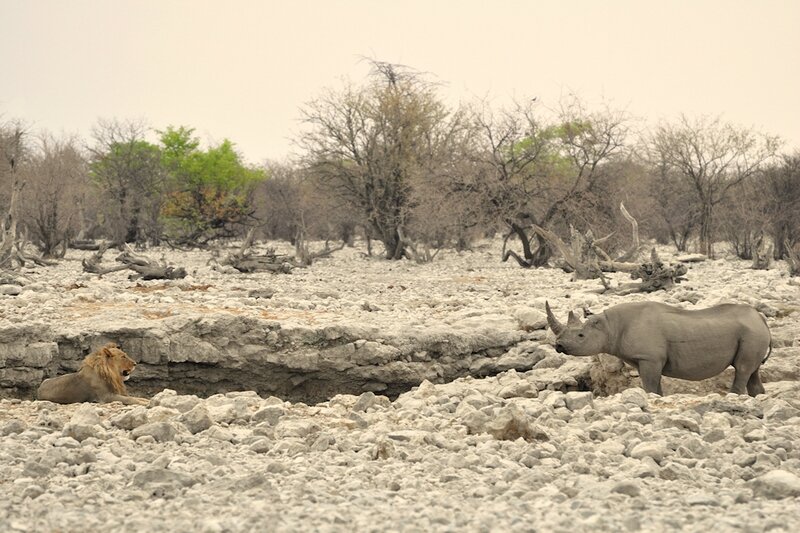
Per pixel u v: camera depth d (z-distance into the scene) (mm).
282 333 53719
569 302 69812
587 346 42312
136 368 51969
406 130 149625
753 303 63094
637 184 140625
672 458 27703
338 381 54531
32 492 23344
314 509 21766
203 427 32500
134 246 192125
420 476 25891
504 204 130375
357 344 54031
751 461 27312
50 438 30172
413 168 145125
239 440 30922
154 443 30266
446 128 152500
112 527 20469
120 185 196125
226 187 199000
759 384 43094
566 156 138500
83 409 32781
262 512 21281
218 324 53188
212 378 53469
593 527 20000
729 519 20594
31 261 130875
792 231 145125
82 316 55719
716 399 37250
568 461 27734
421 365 54875
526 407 35500
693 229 164750
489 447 29344
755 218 143625
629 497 23125
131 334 51969
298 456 28109
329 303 71000
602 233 130875
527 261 131000
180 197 195125
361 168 151250
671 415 33125
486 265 135375
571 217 130875
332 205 156875
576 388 48812
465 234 154875
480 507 22219
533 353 54156
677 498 23297
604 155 133500
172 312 57594
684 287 82688
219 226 198250
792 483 23516
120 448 29000
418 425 33062
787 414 34219
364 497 23047
